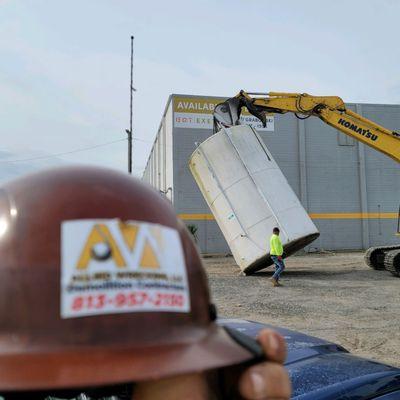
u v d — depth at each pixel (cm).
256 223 1495
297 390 229
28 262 99
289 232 1470
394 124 3228
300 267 1961
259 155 1558
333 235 3092
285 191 1543
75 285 96
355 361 271
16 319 97
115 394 167
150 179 5306
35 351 93
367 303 1069
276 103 1606
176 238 113
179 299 106
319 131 3142
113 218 104
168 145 3183
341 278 1536
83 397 166
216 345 107
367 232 3117
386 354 669
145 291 100
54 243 100
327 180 3123
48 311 96
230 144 1548
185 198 2941
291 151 3103
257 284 1400
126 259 100
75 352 93
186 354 99
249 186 1517
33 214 105
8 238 104
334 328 827
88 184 110
